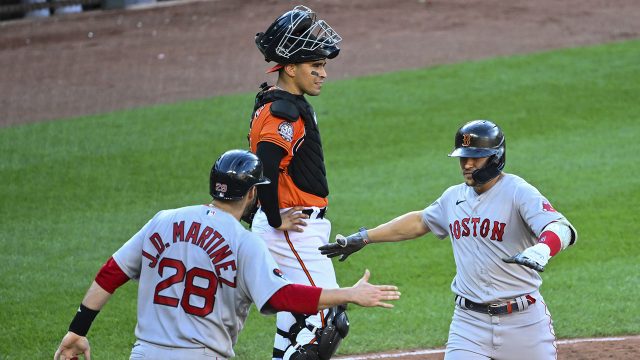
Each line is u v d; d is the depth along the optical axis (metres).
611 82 55.84
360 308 30.95
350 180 42.78
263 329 29.61
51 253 35.88
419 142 47.72
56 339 28.70
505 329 19.94
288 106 21.23
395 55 64.94
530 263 17.70
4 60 69.38
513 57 62.47
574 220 37.38
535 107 52.31
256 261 17.38
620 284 31.78
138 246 18.00
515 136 48.03
